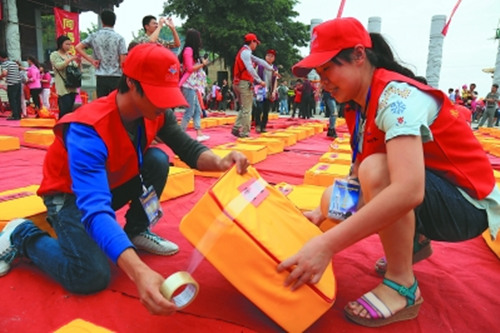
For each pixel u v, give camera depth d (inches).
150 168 78.7
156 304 42.6
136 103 58.6
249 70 253.3
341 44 54.4
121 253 46.9
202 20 911.0
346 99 59.8
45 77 443.8
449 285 72.7
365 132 59.7
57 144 65.1
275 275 51.6
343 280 73.7
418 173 49.4
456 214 58.8
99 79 206.2
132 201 78.9
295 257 50.6
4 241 68.8
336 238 50.3
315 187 120.6
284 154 215.0
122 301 62.2
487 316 63.3
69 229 62.9
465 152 58.7
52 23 876.0
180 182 122.6
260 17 958.4
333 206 68.6
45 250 66.1
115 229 49.0
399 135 50.4
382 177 54.6
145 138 69.0
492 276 77.2
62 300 62.2
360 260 82.5
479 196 58.7
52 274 65.2
